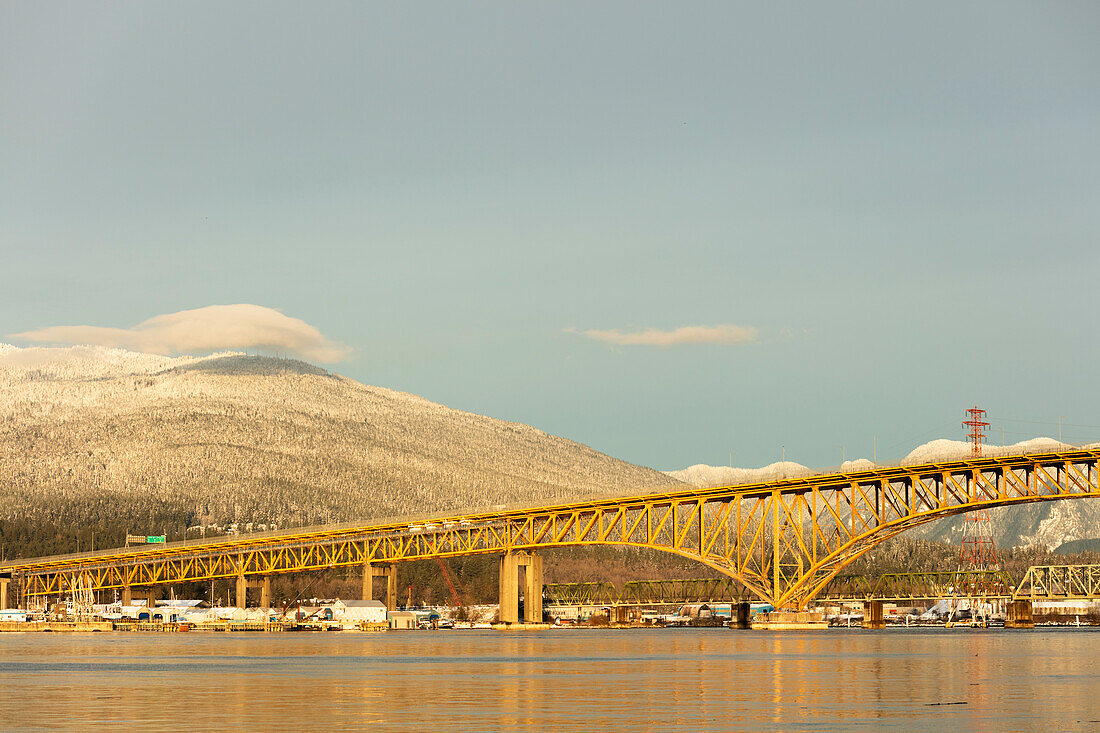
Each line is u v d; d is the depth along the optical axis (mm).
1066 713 172000
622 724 161000
